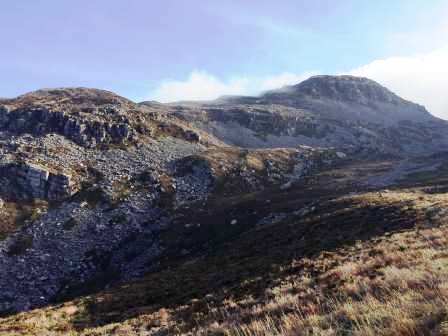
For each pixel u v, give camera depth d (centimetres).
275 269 2583
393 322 616
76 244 7319
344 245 2739
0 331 2250
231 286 2497
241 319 1278
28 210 8306
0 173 9106
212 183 10838
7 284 6103
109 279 6303
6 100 16650
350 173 11769
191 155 12419
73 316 2672
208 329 1281
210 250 6009
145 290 3266
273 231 4584
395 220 3144
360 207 4144
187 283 3133
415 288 946
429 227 2612
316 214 4881
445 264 1216
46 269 6556
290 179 12281
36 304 5722
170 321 1947
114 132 12888
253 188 11081
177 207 9156
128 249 7194
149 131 14100
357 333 661
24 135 11906
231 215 7606
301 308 1116
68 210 8475
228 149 14162
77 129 12269
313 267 2189
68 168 10131
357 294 1093
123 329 2000
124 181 10125
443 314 595
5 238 7281
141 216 8544
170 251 6769
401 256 1633
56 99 17200
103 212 8550
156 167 11400
